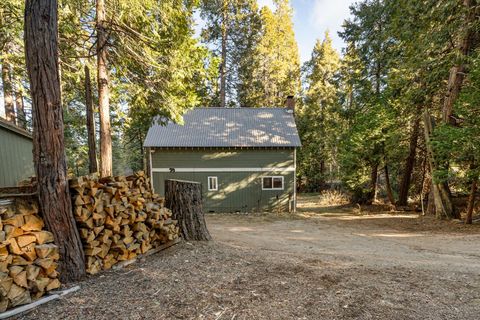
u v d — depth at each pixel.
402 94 11.11
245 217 12.23
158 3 6.58
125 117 9.40
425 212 11.40
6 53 7.09
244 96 22.55
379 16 14.34
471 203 8.14
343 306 2.43
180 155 14.00
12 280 2.18
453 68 9.01
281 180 14.14
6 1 5.47
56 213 2.74
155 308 2.32
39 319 2.10
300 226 9.73
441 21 8.28
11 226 2.30
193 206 4.91
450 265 3.99
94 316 2.16
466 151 7.34
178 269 3.28
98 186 3.26
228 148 14.01
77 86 8.81
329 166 24.45
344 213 13.34
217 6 19.52
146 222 3.93
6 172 6.41
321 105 23.33
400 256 4.70
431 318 2.24
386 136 12.51
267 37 21.28
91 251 3.01
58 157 2.79
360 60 16.00
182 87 7.41
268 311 2.32
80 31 6.67
